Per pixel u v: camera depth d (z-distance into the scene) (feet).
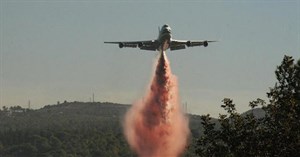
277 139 324.80
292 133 319.88
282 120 328.70
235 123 336.08
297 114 329.52
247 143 331.57
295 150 317.01
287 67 336.49
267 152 325.83
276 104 333.42
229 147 336.70
